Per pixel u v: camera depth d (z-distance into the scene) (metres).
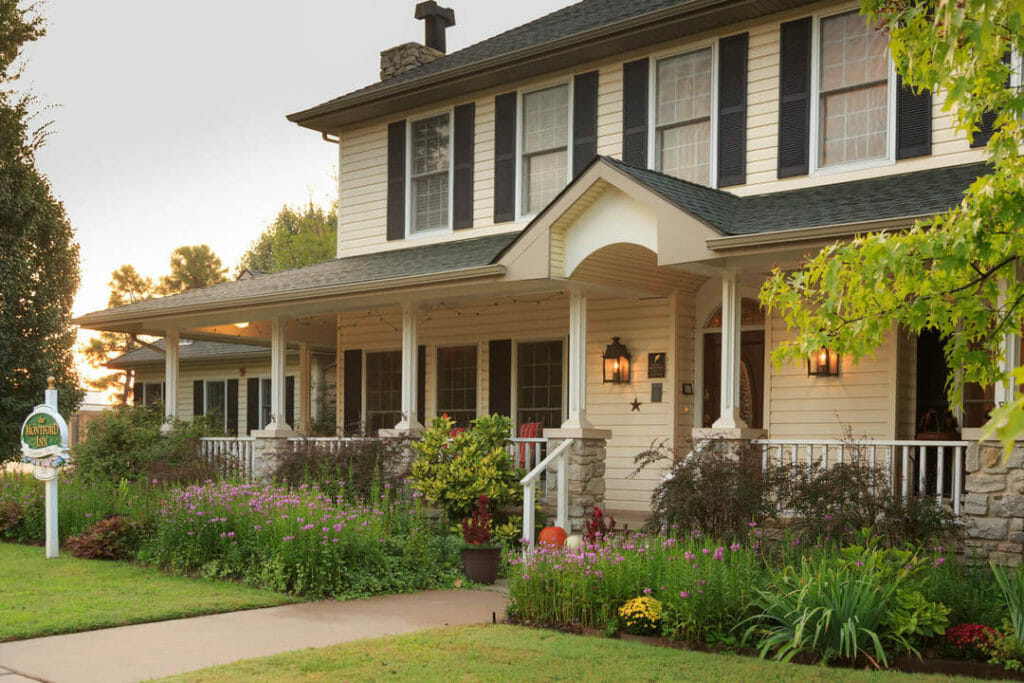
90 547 11.12
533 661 6.15
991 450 8.20
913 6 5.70
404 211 15.81
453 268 12.50
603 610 7.25
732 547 7.49
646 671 5.90
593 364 14.04
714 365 13.19
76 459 15.55
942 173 10.47
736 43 12.34
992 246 4.97
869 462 10.48
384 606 8.48
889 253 4.95
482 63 14.15
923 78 5.34
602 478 11.66
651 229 10.70
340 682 5.66
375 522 9.80
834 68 11.59
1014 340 8.01
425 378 16.19
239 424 24.03
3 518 13.02
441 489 11.23
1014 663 5.98
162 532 10.45
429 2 17.81
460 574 9.95
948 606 6.59
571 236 11.38
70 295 21.58
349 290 13.31
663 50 12.98
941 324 5.55
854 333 5.36
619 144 13.36
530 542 10.77
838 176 11.42
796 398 11.99
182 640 6.96
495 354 15.28
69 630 7.23
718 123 12.42
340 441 13.63
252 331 18.03
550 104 14.19
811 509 8.52
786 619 6.54
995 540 8.11
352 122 16.61
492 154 14.73
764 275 10.96
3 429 19.45
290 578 9.09
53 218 20.88
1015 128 5.10
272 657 6.30
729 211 10.90
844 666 6.23
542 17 16.77
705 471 9.24
